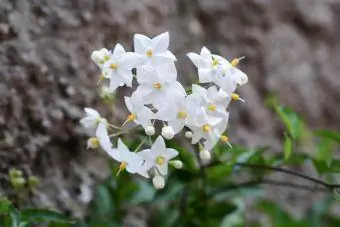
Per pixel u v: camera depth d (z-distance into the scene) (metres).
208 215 0.64
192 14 0.85
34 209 0.54
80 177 0.67
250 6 0.89
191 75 0.80
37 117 0.64
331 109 0.95
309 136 0.85
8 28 0.63
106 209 0.65
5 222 0.54
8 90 0.62
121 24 0.72
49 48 0.66
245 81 0.53
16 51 0.63
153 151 0.51
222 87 0.52
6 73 0.62
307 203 0.84
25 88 0.63
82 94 0.67
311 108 0.93
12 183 0.61
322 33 0.97
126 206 0.68
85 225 0.62
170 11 0.81
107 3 0.71
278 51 0.91
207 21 0.86
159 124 0.65
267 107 0.88
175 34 0.81
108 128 0.59
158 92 0.51
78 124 0.67
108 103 0.69
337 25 0.98
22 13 0.64
